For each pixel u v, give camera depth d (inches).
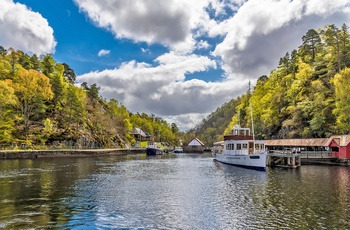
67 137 3659.0
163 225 675.4
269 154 2174.0
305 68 3464.6
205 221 705.0
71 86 5022.1
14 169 1756.9
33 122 3700.8
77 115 4001.0
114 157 3393.2
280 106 3772.1
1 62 4023.1
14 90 3302.2
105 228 652.7
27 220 698.8
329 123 2773.1
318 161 2332.7
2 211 777.6
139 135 6653.5
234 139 2425.0
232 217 737.0
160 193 1057.5
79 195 1002.1
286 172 1729.8
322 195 991.6
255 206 847.7
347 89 2410.2
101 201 915.4
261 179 1416.1
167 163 2554.1
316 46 4052.7
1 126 3105.3
